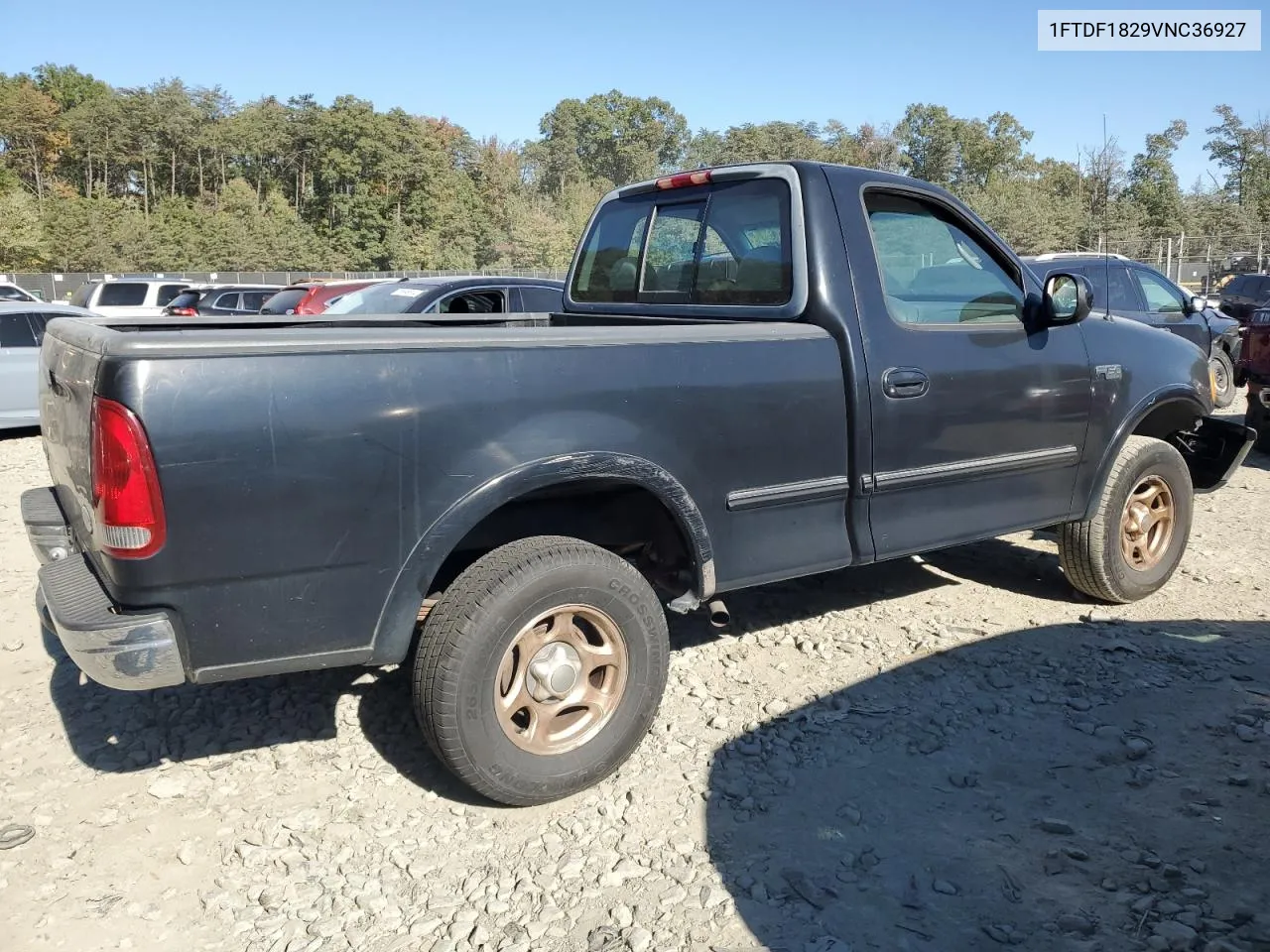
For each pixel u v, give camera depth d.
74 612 2.68
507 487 2.99
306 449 2.72
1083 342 4.48
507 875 2.86
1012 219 60.84
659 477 3.29
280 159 95.94
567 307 5.10
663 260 4.49
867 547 3.88
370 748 3.60
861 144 101.69
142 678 2.63
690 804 3.21
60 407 3.07
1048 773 3.37
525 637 3.10
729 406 3.44
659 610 3.33
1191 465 5.55
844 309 3.72
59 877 2.86
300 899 2.77
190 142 94.44
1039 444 4.34
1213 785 3.27
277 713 3.87
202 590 2.68
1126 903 2.69
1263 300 19.59
